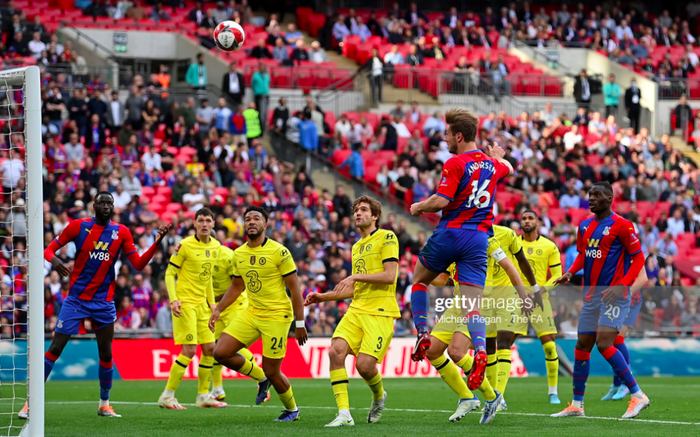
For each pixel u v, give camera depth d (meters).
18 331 35.84
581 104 65.44
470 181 16.55
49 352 20.94
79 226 21.08
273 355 19.69
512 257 22.56
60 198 41.75
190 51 61.00
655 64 74.19
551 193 52.84
